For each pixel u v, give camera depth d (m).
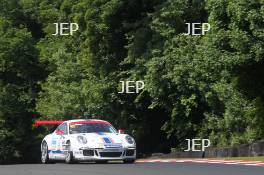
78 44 98.31
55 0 117.56
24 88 111.88
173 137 88.31
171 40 73.12
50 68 103.44
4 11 120.00
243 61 54.97
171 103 75.75
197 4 75.12
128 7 82.88
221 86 63.06
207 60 57.62
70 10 97.00
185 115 74.62
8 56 108.88
